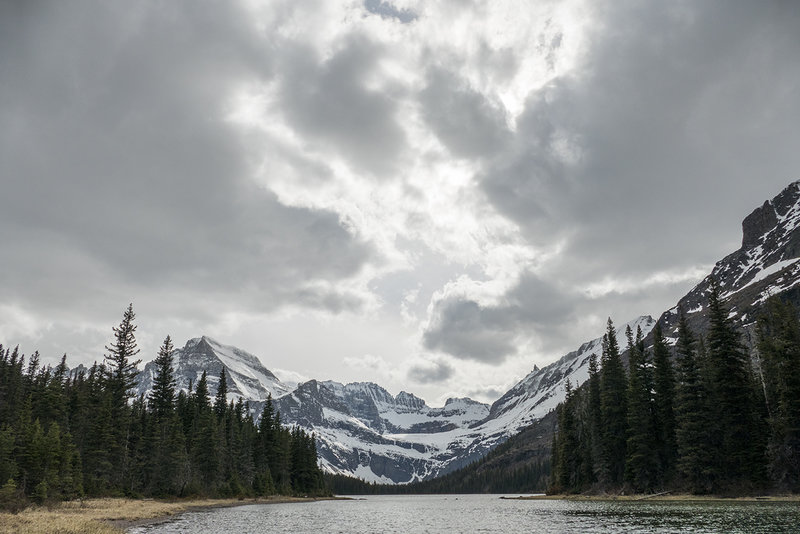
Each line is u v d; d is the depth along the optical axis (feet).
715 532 128.26
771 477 243.60
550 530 153.38
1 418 336.70
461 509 343.87
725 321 268.00
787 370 237.04
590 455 369.30
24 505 201.98
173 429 358.23
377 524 206.90
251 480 453.58
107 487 310.65
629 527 151.12
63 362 425.69
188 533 150.41
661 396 302.25
